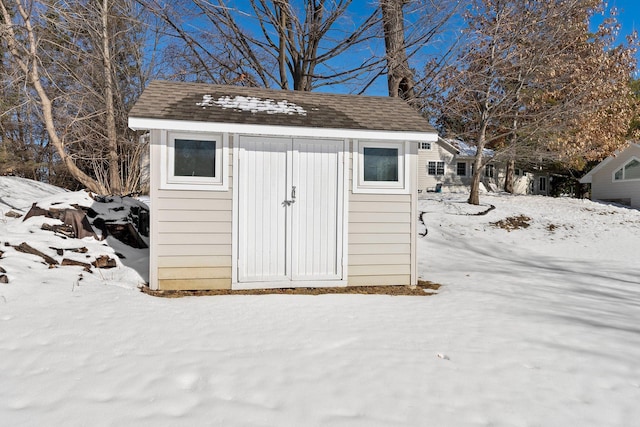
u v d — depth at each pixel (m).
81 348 3.08
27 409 2.20
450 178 26.36
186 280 5.46
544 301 5.34
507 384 2.69
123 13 12.54
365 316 4.35
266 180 5.71
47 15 10.24
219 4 11.66
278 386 2.56
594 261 10.27
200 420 2.15
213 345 3.26
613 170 20.53
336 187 5.93
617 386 2.69
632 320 4.40
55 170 17.48
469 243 12.47
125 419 2.13
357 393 2.50
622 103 18.75
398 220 6.16
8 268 4.88
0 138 16.27
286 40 11.88
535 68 14.41
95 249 6.29
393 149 6.15
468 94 14.29
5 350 2.99
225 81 13.53
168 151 5.39
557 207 17.44
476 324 4.09
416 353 3.21
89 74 12.59
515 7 13.86
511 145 16.28
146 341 3.29
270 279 5.72
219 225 5.57
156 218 5.36
